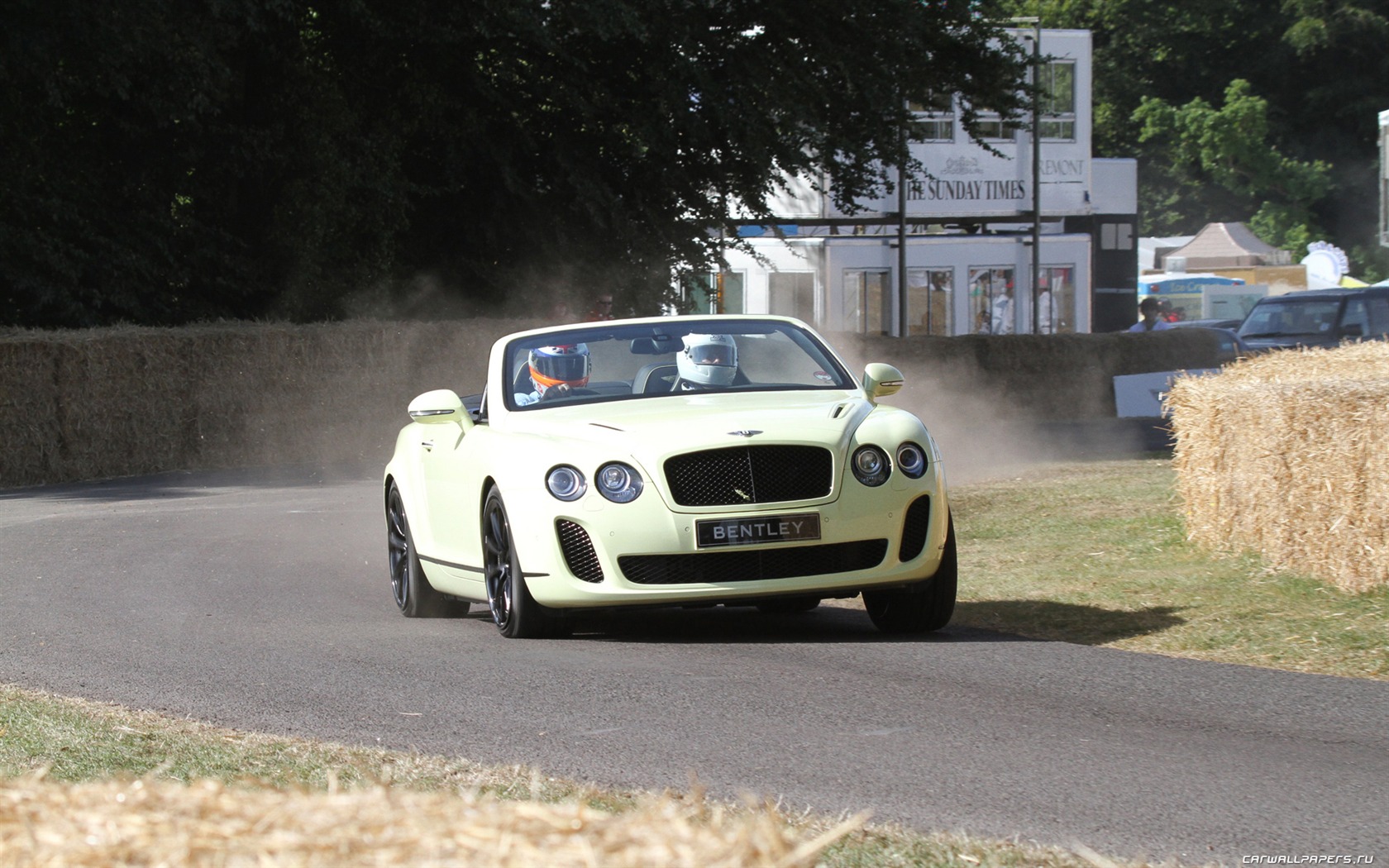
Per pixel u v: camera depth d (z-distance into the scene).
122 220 62.75
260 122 65.69
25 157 60.28
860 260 111.50
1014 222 119.06
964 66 76.12
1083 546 28.19
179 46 58.72
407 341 60.66
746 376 22.30
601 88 69.94
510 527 19.95
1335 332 68.94
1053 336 77.44
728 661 18.34
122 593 25.97
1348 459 21.42
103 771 12.67
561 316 64.56
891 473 19.59
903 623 20.45
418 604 23.45
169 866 4.16
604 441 19.62
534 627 20.22
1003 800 11.85
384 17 65.81
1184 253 162.88
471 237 72.75
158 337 54.28
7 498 46.09
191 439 55.50
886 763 13.12
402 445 25.05
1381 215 57.34
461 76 69.75
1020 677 17.00
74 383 52.03
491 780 12.30
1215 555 25.67
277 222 65.44
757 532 18.98
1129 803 11.75
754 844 4.12
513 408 21.83
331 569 29.41
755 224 75.94
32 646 20.47
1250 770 12.76
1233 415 25.16
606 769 13.08
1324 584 22.11
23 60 55.72
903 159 75.75
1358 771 12.67
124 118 61.47
